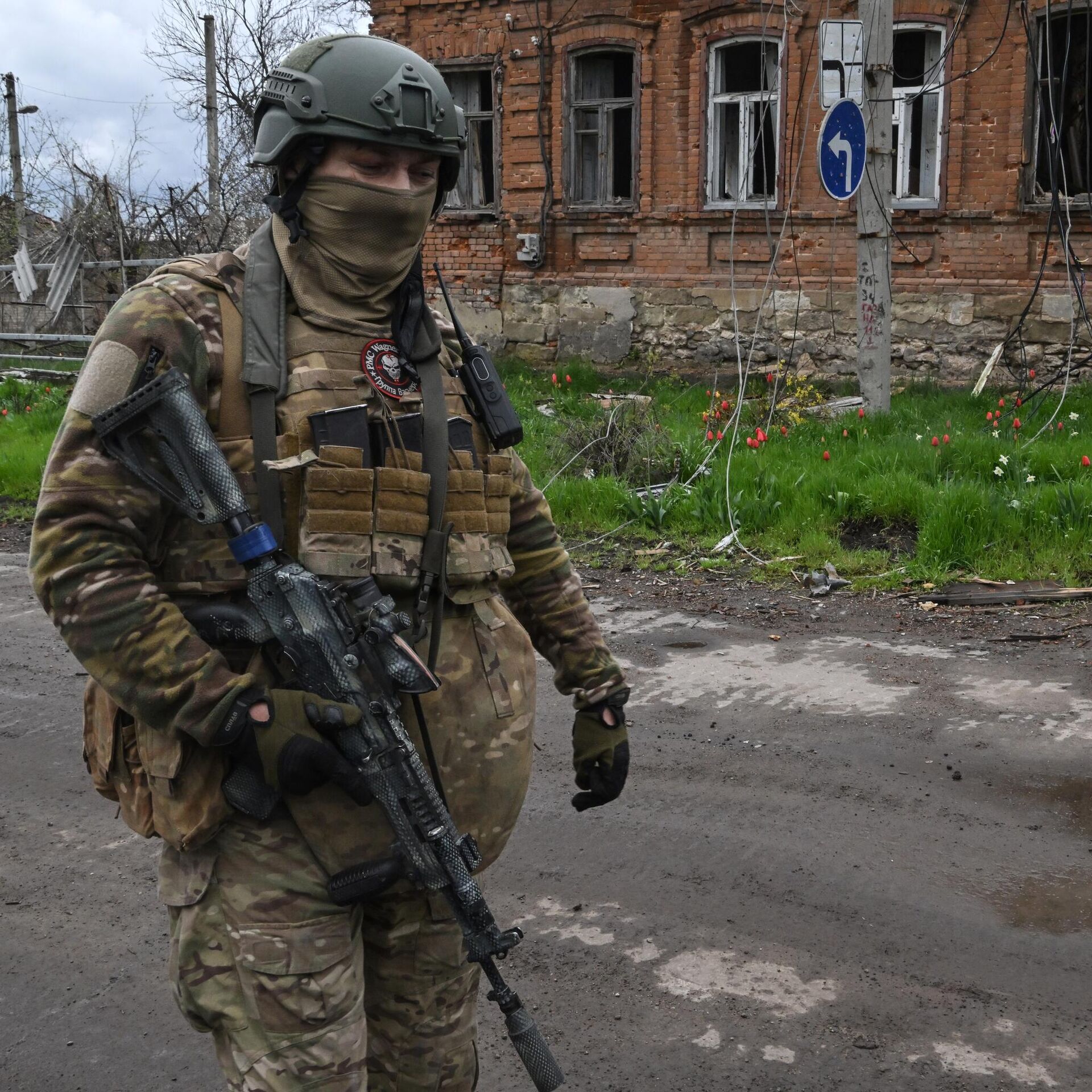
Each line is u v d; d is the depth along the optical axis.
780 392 12.02
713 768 4.31
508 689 1.91
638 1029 2.82
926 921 3.26
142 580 1.63
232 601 1.75
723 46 14.64
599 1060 2.71
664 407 11.97
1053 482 7.89
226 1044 1.73
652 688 5.16
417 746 1.80
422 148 1.80
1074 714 4.72
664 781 4.21
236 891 1.71
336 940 1.72
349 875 1.70
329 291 1.82
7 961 3.20
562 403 12.01
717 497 7.83
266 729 1.61
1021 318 12.59
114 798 1.86
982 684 5.07
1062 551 6.77
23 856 3.82
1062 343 13.48
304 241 1.82
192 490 1.66
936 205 13.95
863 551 7.15
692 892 3.45
